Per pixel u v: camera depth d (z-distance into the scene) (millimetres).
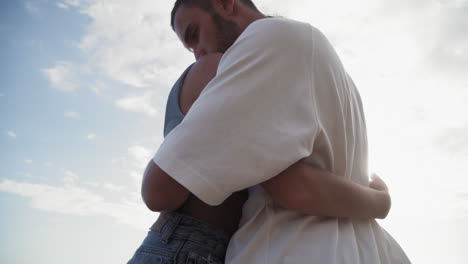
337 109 695
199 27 1004
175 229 705
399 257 729
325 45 738
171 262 673
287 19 733
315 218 649
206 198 575
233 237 672
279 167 587
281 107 627
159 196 630
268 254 617
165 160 594
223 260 710
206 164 579
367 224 701
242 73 639
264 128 602
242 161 580
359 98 874
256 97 620
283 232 639
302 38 699
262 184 643
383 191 744
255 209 686
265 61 653
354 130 762
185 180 575
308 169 621
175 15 1035
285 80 650
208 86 654
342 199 626
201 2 1001
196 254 680
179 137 601
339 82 733
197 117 604
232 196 765
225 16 986
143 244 728
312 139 627
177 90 839
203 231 707
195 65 854
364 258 637
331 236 620
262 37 684
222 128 593
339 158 688
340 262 598
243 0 1031
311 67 686
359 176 752
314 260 597
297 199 608
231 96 615
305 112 640
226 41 979
